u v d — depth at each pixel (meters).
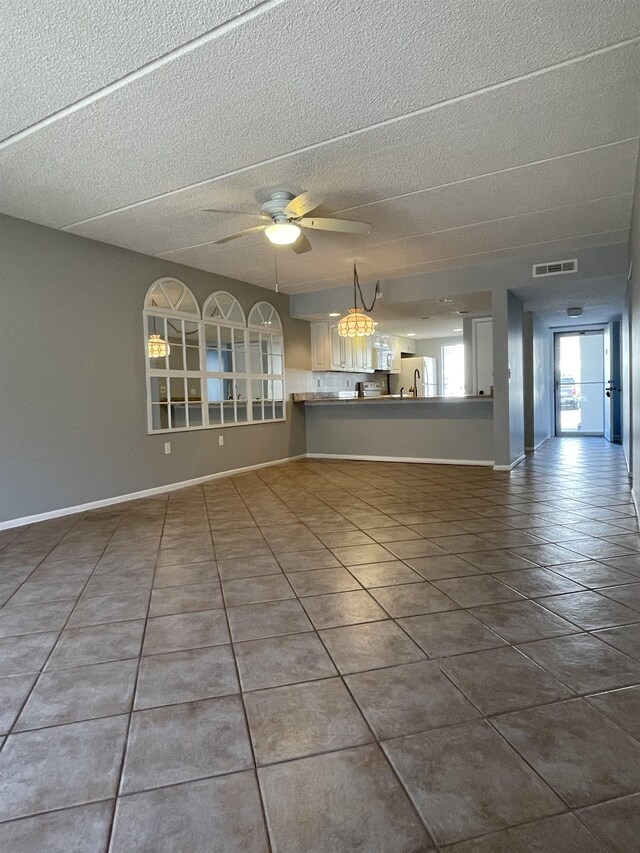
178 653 1.96
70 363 4.37
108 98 2.45
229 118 2.66
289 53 2.17
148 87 2.38
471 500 4.51
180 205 3.81
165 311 5.32
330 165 3.23
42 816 1.22
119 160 3.08
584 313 7.84
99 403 4.62
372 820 1.18
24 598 2.53
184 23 1.98
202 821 1.19
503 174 3.42
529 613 2.23
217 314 6.08
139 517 4.18
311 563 2.95
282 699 1.66
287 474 6.25
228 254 5.16
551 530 3.50
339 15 1.96
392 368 10.52
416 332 10.04
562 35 2.11
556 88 2.47
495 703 1.60
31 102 2.46
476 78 2.38
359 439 7.44
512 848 1.10
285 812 1.21
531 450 8.00
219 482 5.78
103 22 1.95
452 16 1.99
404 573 2.75
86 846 1.13
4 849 1.13
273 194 3.63
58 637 2.12
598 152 3.12
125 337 4.88
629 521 3.69
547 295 6.29
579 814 1.18
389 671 1.80
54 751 1.44
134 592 2.58
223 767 1.36
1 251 3.88
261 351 6.83
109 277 4.73
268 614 2.29
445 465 6.70
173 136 2.82
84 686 1.75
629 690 1.66
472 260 5.67
